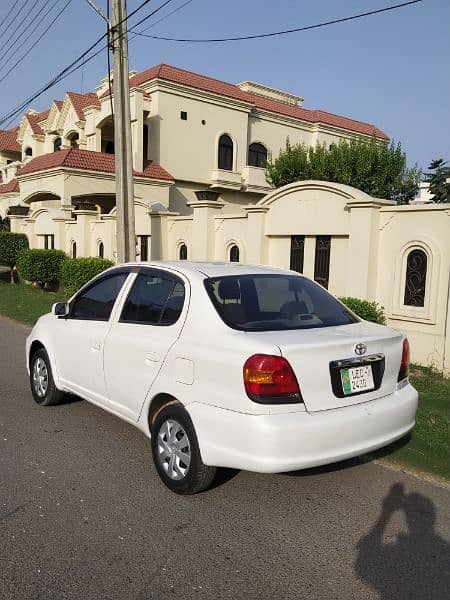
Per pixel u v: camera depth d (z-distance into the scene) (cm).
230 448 324
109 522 330
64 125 2745
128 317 432
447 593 271
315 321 387
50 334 527
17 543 306
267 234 1067
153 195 2189
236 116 2520
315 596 267
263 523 334
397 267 820
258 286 400
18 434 475
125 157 1059
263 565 291
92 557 294
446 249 757
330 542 315
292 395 319
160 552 300
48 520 331
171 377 365
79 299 507
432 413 553
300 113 2834
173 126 2312
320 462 322
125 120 1051
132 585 272
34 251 1648
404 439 474
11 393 605
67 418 520
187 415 353
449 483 397
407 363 391
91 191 2005
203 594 266
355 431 335
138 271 446
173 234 1409
